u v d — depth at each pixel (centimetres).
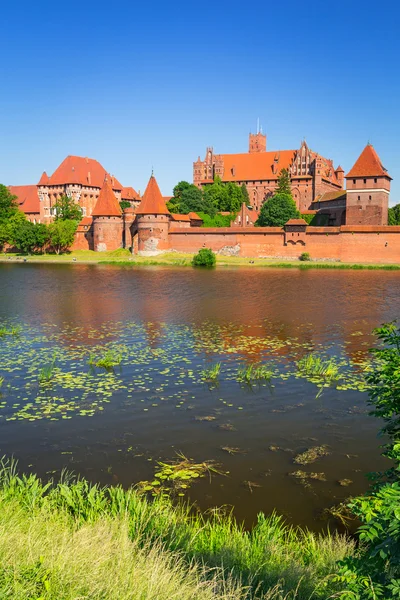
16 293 4612
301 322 3108
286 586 657
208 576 662
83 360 2169
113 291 4772
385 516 523
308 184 13625
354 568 555
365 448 1300
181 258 9338
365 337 2650
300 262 8606
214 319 3219
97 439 1352
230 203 13200
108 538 702
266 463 1216
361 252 8644
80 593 548
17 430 1408
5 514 765
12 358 2194
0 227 11344
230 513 991
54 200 14350
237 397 1692
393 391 809
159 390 1762
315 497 1059
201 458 1244
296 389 1777
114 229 10681
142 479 1133
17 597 512
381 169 9869
